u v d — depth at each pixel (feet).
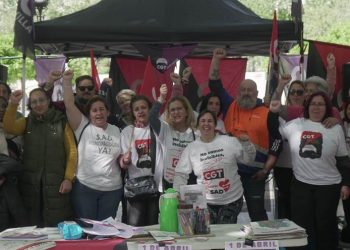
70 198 15.23
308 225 15.35
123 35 22.43
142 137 15.34
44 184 14.96
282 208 17.60
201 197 12.16
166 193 12.21
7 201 14.87
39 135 15.12
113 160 15.16
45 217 14.98
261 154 16.25
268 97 19.53
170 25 22.59
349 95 19.60
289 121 16.31
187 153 14.70
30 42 21.90
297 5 22.29
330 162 15.19
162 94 15.42
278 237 11.25
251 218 16.26
